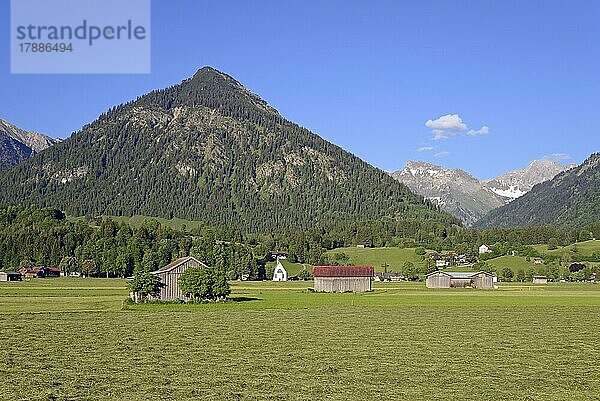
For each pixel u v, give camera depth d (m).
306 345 69.56
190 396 44.44
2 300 136.12
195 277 135.12
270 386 47.78
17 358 60.38
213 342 71.75
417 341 73.50
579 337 78.19
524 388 47.69
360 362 58.59
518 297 158.62
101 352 64.19
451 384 48.94
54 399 43.53
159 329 84.25
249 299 144.75
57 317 99.75
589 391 46.81
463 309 120.12
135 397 44.06
